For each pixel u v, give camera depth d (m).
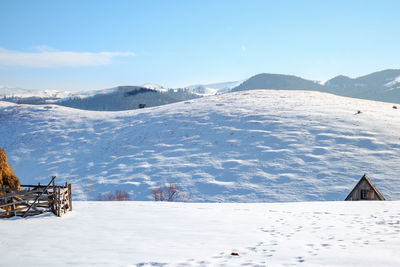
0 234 16.20
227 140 77.12
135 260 11.66
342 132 73.44
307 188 54.84
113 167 73.81
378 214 18.02
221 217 19.42
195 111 98.75
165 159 72.88
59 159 84.44
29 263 11.71
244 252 12.12
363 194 39.16
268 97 109.25
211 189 57.78
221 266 10.56
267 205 24.81
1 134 104.19
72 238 15.19
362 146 66.81
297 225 16.44
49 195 20.92
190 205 25.06
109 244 14.00
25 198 20.80
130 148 83.06
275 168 62.44
